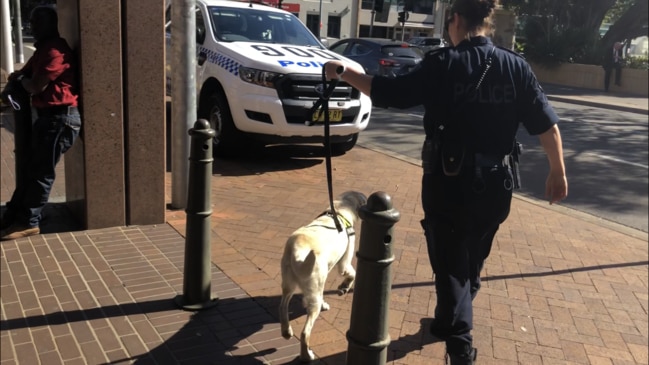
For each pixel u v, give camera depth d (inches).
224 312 143.9
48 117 171.6
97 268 163.5
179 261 171.0
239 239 193.0
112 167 187.8
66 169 208.4
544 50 1054.4
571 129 529.0
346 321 144.1
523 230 229.9
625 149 438.9
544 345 142.0
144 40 180.7
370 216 81.6
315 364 124.0
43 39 171.2
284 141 282.7
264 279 163.6
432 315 150.9
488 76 104.3
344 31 1850.4
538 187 314.3
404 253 192.7
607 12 1187.3
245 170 286.5
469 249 112.2
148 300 147.3
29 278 155.8
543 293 171.5
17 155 183.9
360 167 311.4
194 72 209.6
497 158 106.8
